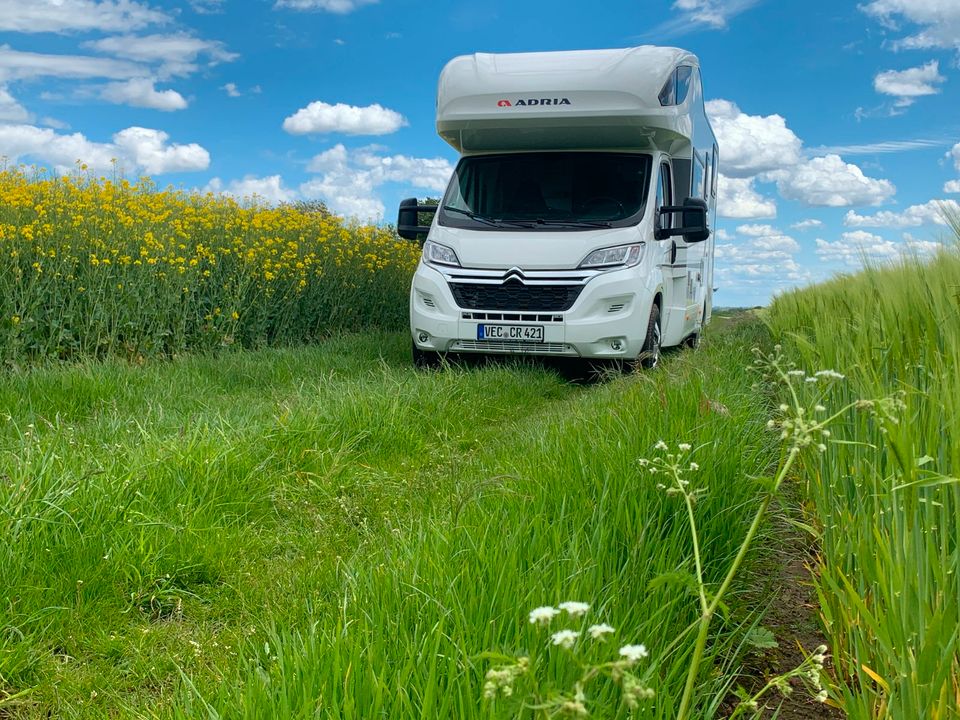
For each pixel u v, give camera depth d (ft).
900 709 6.33
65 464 13.21
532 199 30.17
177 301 30.17
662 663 7.52
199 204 39.55
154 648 9.73
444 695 6.36
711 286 44.88
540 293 28.04
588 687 6.43
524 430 19.44
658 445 7.27
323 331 40.86
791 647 9.13
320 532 13.33
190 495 13.23
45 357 26.00
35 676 8.98
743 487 12.00
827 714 7.89
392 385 22.50
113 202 32.89
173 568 11.35
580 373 31.14
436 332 28.94
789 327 26.25
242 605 10.73
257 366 28.22
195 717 6.69
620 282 27.63
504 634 7.38
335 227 44.21
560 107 28.63
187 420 17.48
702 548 10.17
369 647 6.79
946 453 8.21
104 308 27.89
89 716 8.23
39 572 10.68
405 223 32.32
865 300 17.04
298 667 6.70
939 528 7.84
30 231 26.05
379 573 8.84
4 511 11.24
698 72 34.42
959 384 8.74
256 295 34.60
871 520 8.69
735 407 16.83
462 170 31.53
